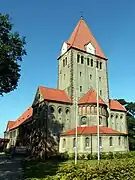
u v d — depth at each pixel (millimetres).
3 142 97688
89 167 13852
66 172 13984
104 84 69562
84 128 56969
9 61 33938
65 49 70125
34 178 24609
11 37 34906
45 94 61156
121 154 52062
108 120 67312
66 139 56062
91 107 59656
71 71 64250
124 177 13906
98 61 70750
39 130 59344
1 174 29266
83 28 73375
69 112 61344
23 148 68250
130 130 87625
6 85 36844
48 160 50812
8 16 34438
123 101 95125
